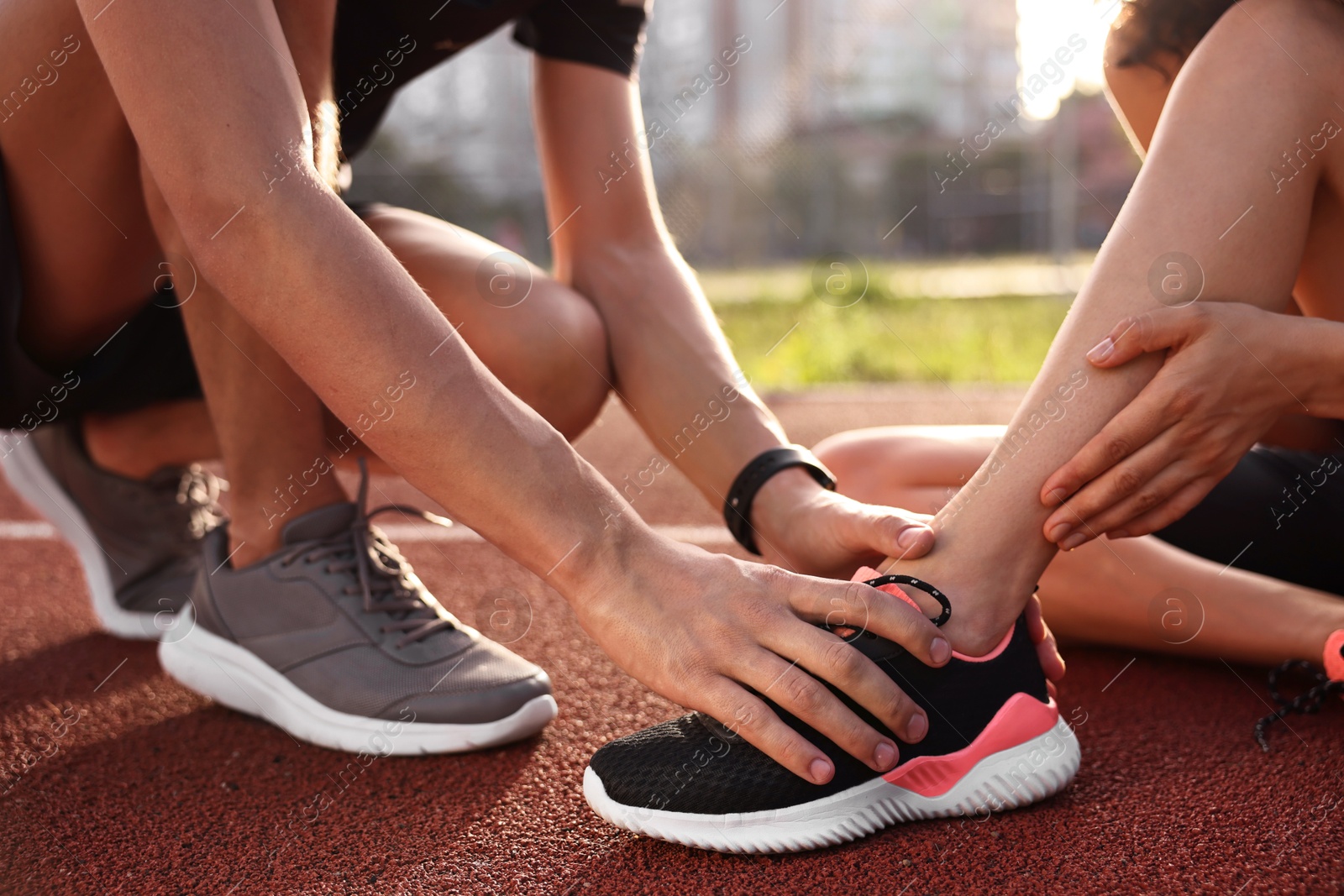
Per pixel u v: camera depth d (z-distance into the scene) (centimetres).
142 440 147
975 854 80
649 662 79
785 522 106
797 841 80
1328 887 72
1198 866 76
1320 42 86
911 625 81
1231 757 96
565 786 96
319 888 79
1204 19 97
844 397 415
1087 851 79
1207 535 122
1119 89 111
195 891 79
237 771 102
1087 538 88
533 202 1338
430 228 135
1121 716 108
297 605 111
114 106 103
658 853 82
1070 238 1258
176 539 151
